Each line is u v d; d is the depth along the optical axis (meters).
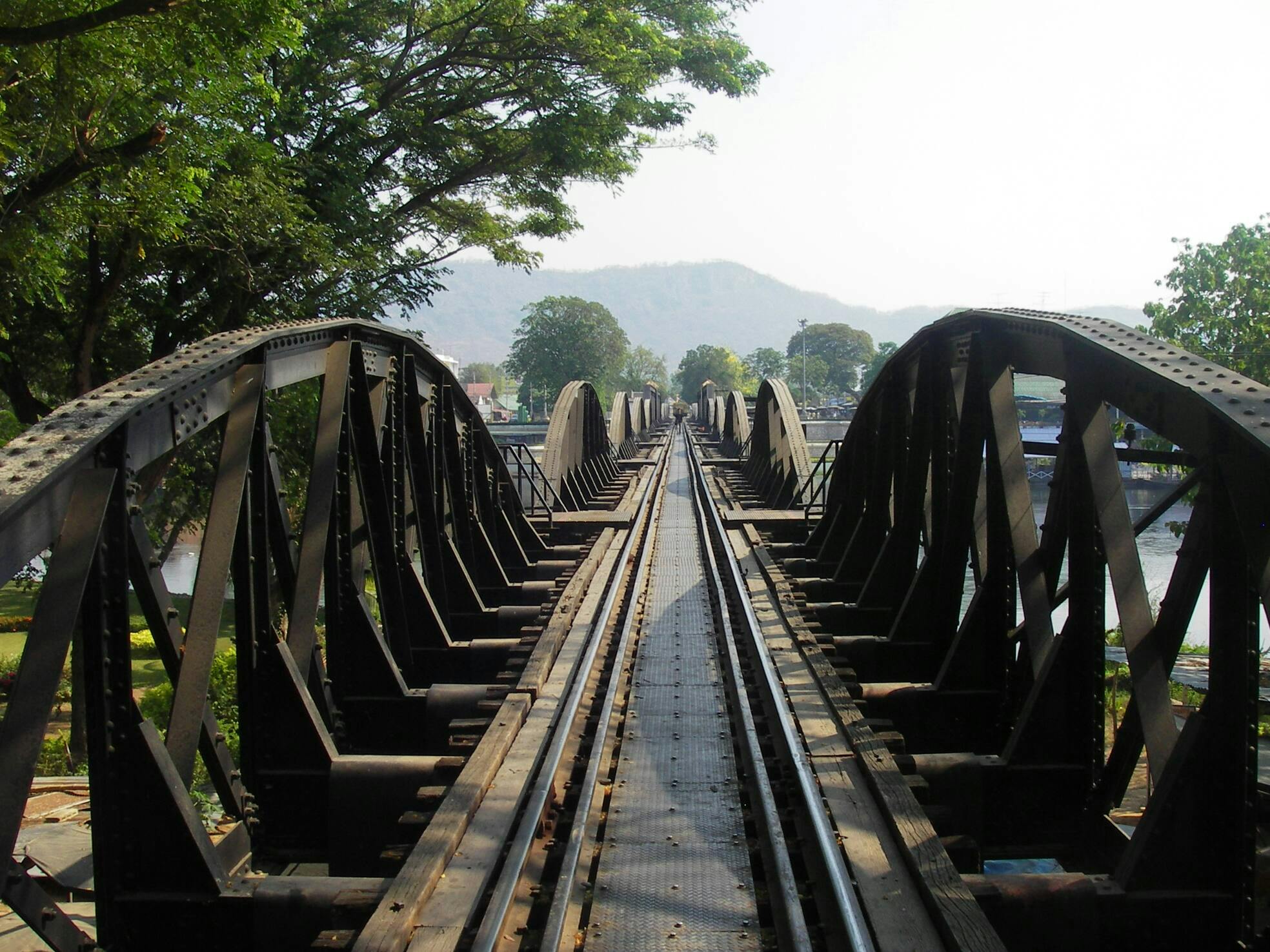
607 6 18.00
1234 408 4.32
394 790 6.02
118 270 13.76
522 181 20.97
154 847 4.71
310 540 6.70
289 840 6.20
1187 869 4.62
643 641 9.66
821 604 10.37
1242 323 21.75
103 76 9.09
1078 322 6.04
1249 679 4.54
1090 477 5.43
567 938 4.41
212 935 4.69
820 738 6.45
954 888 4.39
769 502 21.66
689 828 5.56
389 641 8.43
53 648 3.83
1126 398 5.29
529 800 5.63
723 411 51.19
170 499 20.12
